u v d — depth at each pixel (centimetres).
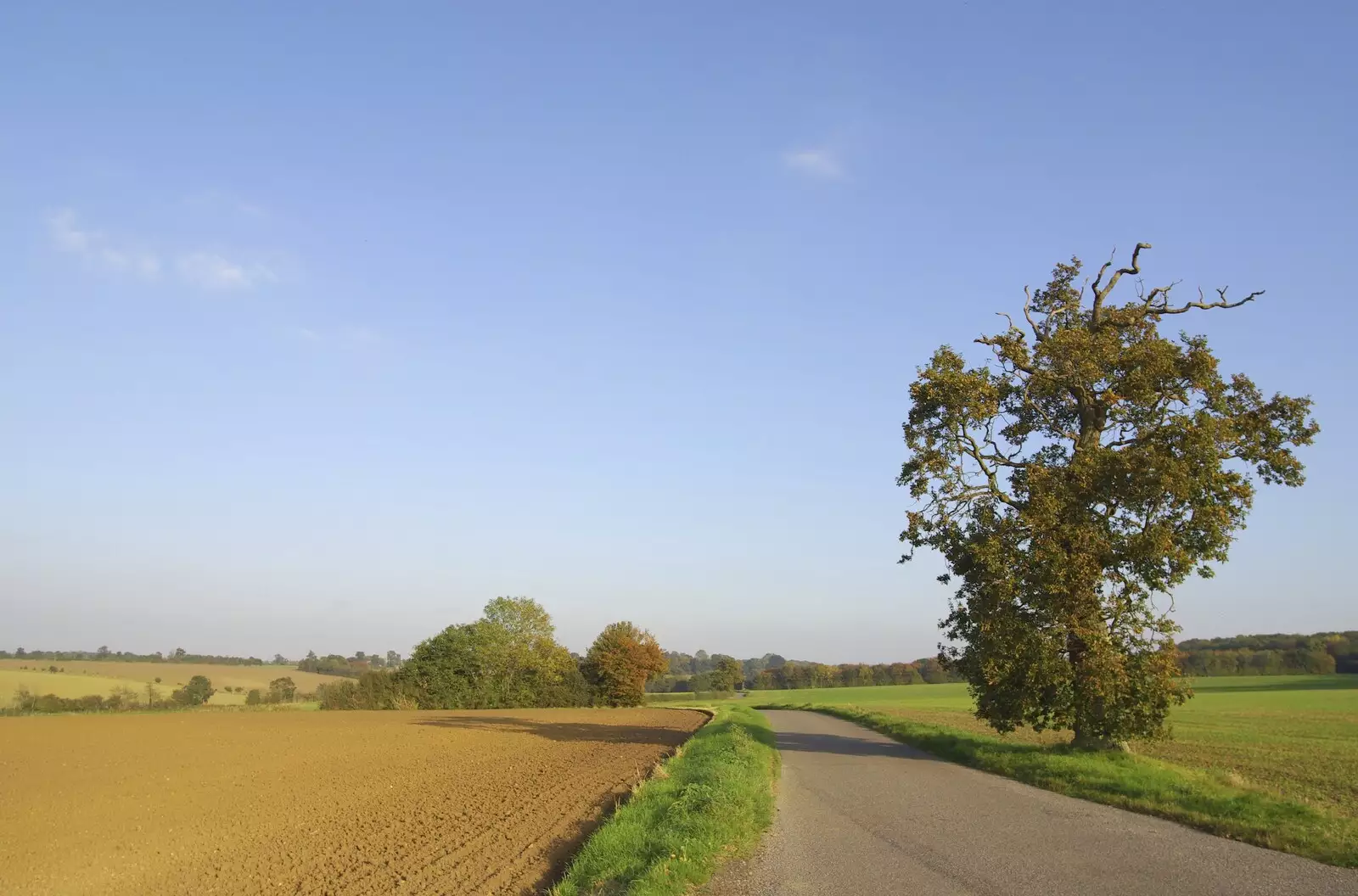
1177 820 1415
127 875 1256
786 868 1080
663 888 923
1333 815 1412
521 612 9306
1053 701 2184
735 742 2473
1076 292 2553
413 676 8275
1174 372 2191
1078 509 2203
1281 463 2191
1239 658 12069
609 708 8962
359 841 1458
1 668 11144
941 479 2364
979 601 2289
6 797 2058
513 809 1745
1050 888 964
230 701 9550
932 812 1525
